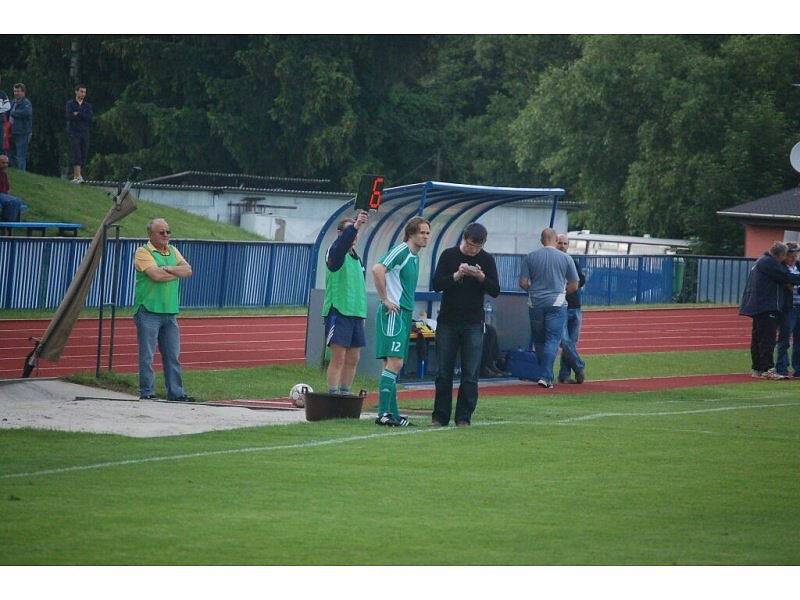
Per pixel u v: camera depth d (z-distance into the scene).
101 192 152.38
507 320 78.19
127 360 83.06
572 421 54.03
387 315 50.59
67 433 49.06
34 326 97.62
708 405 62.91
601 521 34.09
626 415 56.81
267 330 104.12
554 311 72.06
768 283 80.81
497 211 169.00
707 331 118.88
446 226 80.69
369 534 32.28
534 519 34.22
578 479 39.91
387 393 51.03
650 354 96.31
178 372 64.31
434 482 39.03
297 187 188.50
